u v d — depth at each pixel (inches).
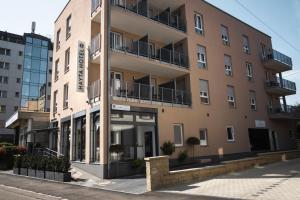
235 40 933.8
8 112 1777.8
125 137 558.6
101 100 538.3
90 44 622.5
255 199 275.9
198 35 792.3
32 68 1884.8
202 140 726.5
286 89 1056.8
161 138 616.4
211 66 806.5
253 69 983.0
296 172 442.9
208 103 768.9
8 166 707.4
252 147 884.6
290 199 264.5
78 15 714.2
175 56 728.3
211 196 303.3
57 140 771.4
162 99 648.4
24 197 344.5
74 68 694.5
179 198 303.0
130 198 318.3
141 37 727.7
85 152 593.3
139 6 686.5
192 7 800.3
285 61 1103.0
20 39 1950.1
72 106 684.7
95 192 369.7
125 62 630.5
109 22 585.6
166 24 724.7
